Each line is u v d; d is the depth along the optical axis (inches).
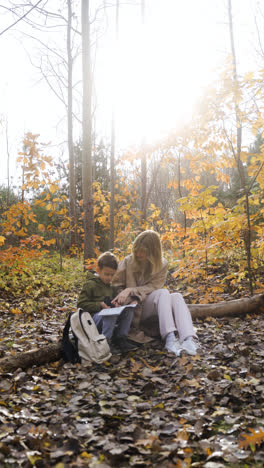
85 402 106.2
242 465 75.8
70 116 517.0
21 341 164.2
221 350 140.0
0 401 105.0
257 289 199.5
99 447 84.2
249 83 195.2
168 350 140.6
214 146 231.9
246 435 78.5
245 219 206.8
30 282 303.4
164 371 126.6
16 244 389.1
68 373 128.0
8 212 301.9
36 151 272.8
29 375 126.1
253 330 163.0
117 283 159.6
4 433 89.0
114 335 149.9
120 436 87.7
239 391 106.0
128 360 138.7
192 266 230.7
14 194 543.2
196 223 223.5
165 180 552.1
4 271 319.6
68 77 515.8
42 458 80.0
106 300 149.3
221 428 89.9
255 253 215.8
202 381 115.5
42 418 97.2
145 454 80.9
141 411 100.7
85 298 148.1
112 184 400.2
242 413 95.8
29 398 108.3
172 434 88.1
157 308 150.2
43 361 136.0
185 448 82.3
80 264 408.2
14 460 79.8
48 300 262.1
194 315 182.1
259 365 124.6
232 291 227.9
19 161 277.6
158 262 156.3
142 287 156.1
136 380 121.1
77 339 137.8
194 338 149.4
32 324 197.0
